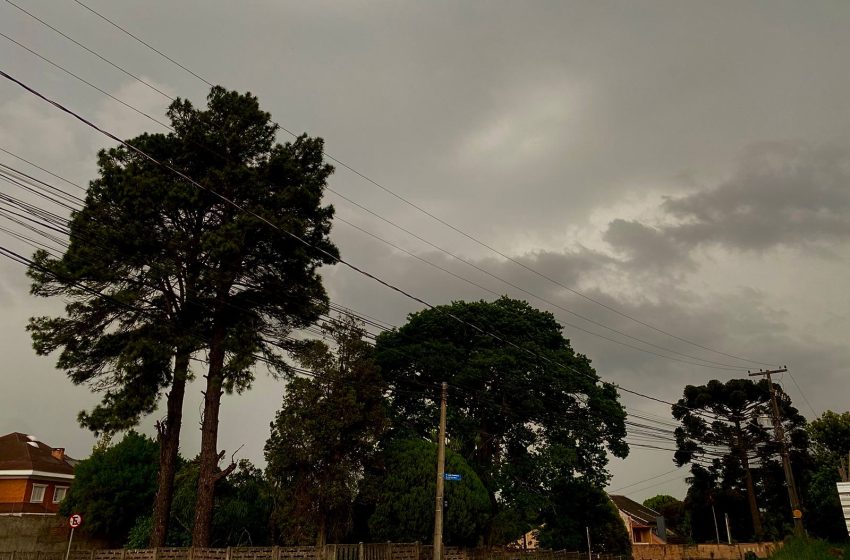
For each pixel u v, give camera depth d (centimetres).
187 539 2717
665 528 7988
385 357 3669
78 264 2247
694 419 5825
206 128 2570
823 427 5719
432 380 3650
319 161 2731
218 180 2444
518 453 3759
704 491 6203
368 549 2330
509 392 3606
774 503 6084
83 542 2944
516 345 3712
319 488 2436
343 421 2525
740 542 6316
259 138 2648
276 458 2442
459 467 2841
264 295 2520
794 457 5522
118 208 2348
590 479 3881
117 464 3125
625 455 3881
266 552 2108
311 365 2586
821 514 5038
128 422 2262
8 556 2259
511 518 3309
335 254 2680
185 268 2456
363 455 2644
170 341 2314
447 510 2712
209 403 2395
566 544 4056
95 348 2433
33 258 2255
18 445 4516
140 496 3075
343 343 2691
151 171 2428
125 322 2411
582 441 3822
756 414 5641
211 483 2306
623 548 4734
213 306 2420
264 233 2456
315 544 2444
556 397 3806
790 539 3306
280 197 2492
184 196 2359
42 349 2325
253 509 2867
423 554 2547
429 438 3503
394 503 2661
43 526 2828
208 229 2488
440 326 3809
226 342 2323
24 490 4091
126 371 2245
